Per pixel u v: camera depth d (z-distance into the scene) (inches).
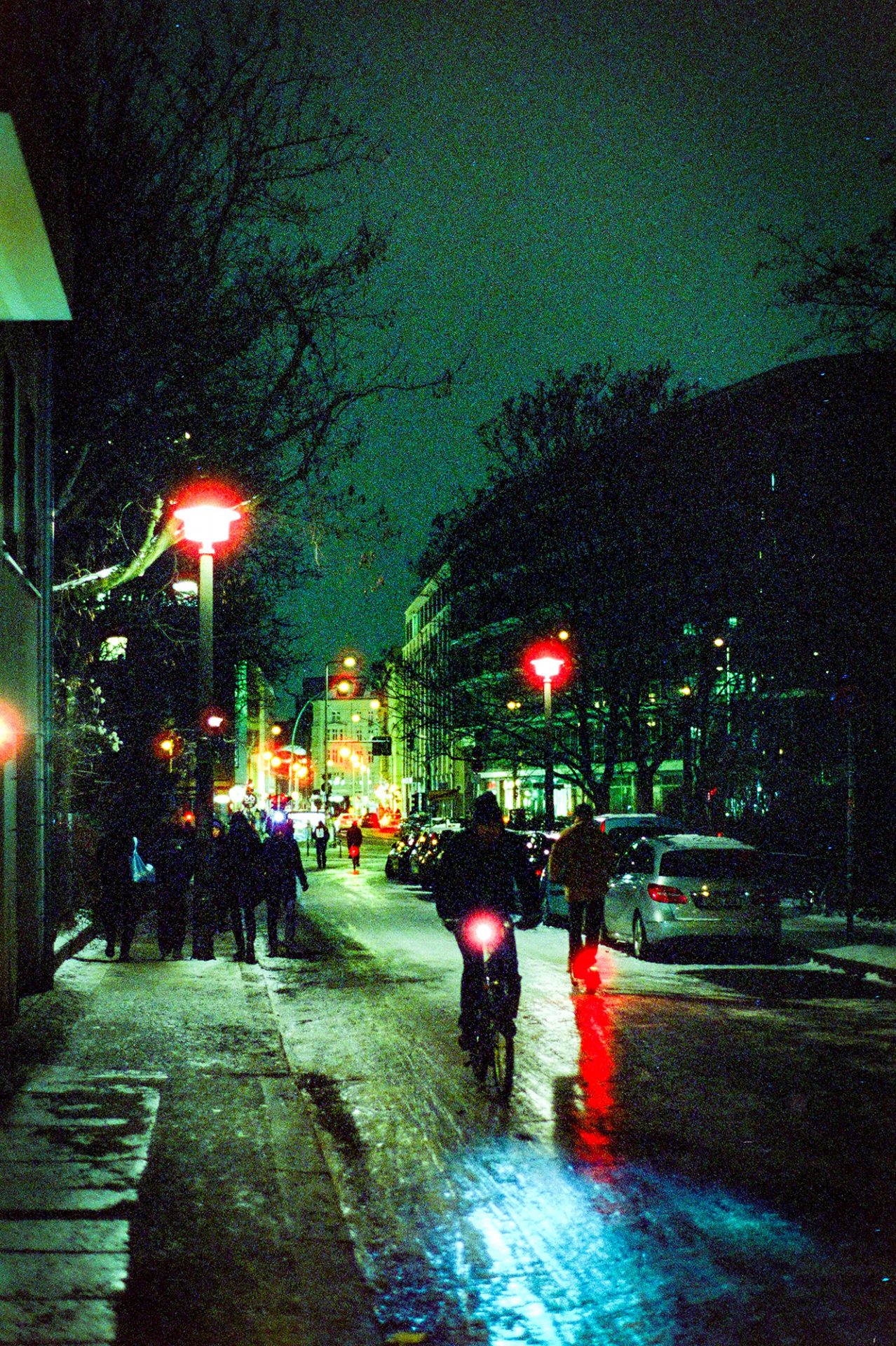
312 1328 196.2
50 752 603.5
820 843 1048.8
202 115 646.5
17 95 292.7
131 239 641.6
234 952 825.5
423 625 3740.2
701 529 1369.3
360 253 703.7
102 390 669.9
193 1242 230.8
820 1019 513.0
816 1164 292.4
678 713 1421.0
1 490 490.0
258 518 788.0
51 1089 359.3
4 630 490.0
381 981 654.5
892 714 962.1
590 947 589.0
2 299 427.8
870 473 962.7
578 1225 250.5
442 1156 305.0
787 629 1088.8
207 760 762.8
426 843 1569.9
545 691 1273.4
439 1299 213.5
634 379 1439.5
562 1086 382.9
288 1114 342.0
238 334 691.4
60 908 861.8
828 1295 210.7
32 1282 208.2
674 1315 204.1
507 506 1472.7
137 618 1059.3
